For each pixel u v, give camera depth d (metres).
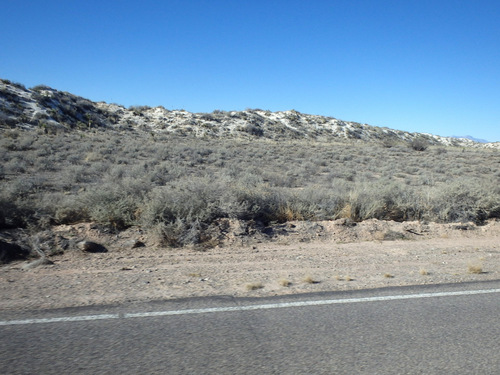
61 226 9.38
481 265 7.85
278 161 34.28
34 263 7.35
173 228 9.33
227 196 10.68
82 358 3.87
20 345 4.11
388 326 4.76
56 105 52.38
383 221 11.68
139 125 60.53
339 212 11.98
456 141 101.69
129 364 3.77
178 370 3.68
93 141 36.28
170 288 6.13
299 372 3.68
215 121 69.88
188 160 29.86
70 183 17.66
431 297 5.85
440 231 11.39
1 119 39.75
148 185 12.17
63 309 5.13
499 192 14.87
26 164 22.08
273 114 81.44
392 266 7.80
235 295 5.82
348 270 7.45
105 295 5.73
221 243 9.38
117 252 8.49
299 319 4.93
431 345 4.29
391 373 3.70
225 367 3.75
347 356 4.00
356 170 32.09
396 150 51.84
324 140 70.56
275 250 9.01
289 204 11.67
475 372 3.75
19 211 9.46
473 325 4.85
